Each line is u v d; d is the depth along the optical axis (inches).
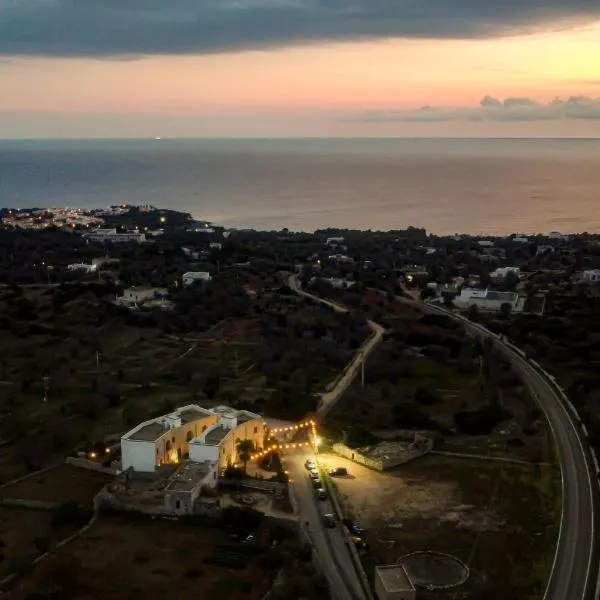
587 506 3848.4
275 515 3814.0
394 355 7012.8
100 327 7834.6
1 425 5369.1
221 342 7514.8
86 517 3848.4
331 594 3132.4
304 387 6048.2
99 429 5280.5
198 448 4291.3
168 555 3494.1
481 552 3464.6
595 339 7416.3
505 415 5369.1
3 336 7578.7
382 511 3907.5
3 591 3184.1
